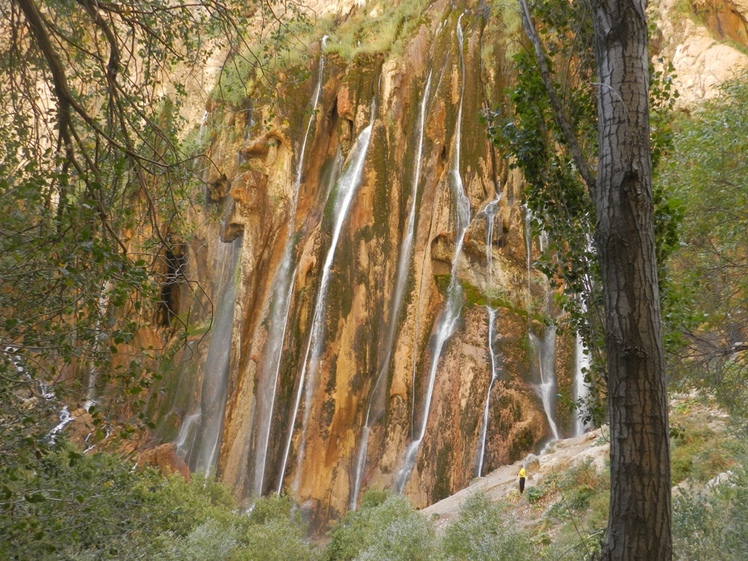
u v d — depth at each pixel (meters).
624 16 4.51
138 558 6.40
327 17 31.91
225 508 16.89
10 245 4.64
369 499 18.62
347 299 23.58
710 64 19.17
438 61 25.77
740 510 7.77
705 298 9.82
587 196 6.32
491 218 22.12
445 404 19.64
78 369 5.38
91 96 7.55
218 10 8.15
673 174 11.17
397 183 25.02
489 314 20.59
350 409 22.39
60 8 7.18
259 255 27.30
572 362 19.55
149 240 6.65
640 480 4.00
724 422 12.52
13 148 6.78
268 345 25.58
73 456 5.05
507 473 17.47
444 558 10.90
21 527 4.64
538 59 5.64
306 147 27.95
